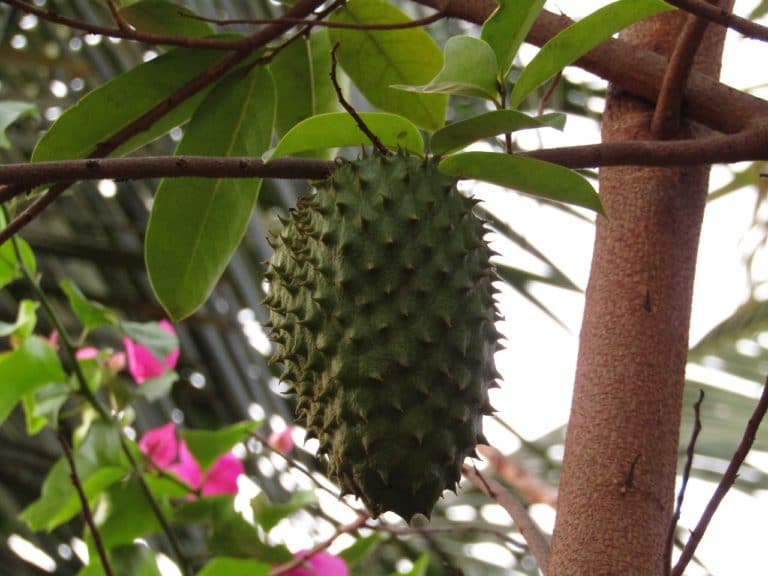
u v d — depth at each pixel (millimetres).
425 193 1221
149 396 1525
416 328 1198
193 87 1321
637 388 1261
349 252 1208
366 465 1197
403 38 1400
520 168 1218
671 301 1277
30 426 1543
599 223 1309
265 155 1224
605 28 1228
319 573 1480
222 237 1371
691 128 1296
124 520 1469
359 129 1247
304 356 1221
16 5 1249
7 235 1241
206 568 1464
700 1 1191
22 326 1521
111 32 1271
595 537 1239
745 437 1198
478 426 1225
